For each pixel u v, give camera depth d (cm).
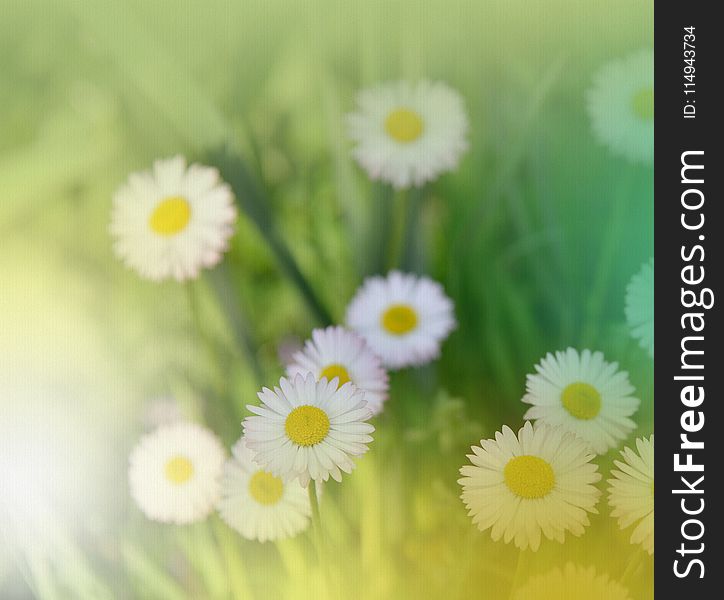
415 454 36
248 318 38
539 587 35
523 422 37
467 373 38
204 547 36
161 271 38
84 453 37
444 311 38
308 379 33
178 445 36
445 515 36
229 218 38
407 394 37
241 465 35
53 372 38
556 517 33
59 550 36
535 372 38
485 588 35
